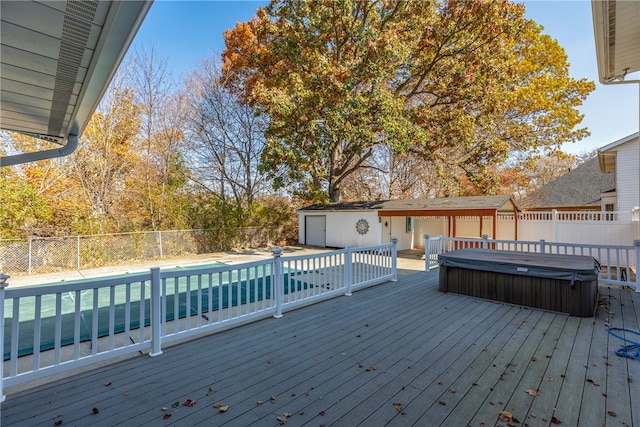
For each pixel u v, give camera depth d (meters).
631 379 2.75
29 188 9.42
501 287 5.30
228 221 14.70
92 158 12.26
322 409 2.36
